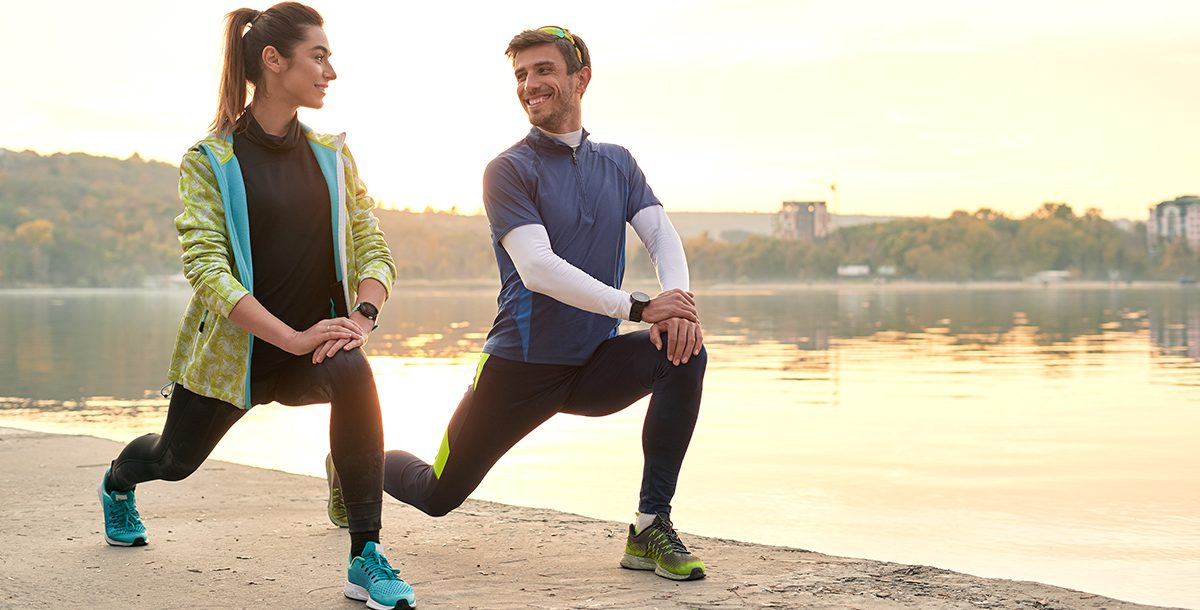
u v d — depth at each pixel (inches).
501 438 112.5
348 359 96.8
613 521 136.5
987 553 144.6
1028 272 6924.2
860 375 458.9
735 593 100.0
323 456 235.6
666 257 113.0
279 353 101.6
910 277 6924.2
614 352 110.6
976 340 762.8
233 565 110.5
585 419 307.1
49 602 96.5
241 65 99.9
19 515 134.9
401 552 118.4
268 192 99.1
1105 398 360.5
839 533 158.1
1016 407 332.8
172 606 95.6
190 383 101.0
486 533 128.5
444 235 6968.5
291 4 100.3
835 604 95.8
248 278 98.0
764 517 169.3
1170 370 482.6
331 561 112.3
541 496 188.1
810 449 246.8
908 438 263.1
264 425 289.3
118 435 275.3
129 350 724.7
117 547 118.2
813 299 2519.7
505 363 109.8
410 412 323.6
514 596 99.2
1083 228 7347.4
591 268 110.7
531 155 109.9
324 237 102.2
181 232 97.7
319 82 99.6
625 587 102.4
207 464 177.0
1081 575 131.7
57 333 1013.8
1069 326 1013.2
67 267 6505.9
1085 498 184.4
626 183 114.7
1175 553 143.6
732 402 350.6
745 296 2997.0
